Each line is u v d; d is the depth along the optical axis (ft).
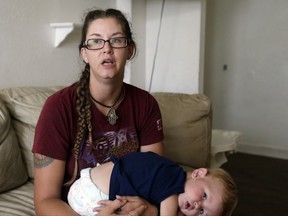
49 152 3.45
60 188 3.57
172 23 8.09
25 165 4.67
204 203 3.40
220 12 11.09
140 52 8.32
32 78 5.82
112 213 3.06
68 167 3.68
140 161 3.40
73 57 6.66
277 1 10.21
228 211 3.57
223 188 3.48
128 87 4.06
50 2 5.98
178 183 3.38
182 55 8.10
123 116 3.92
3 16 5.16
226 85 11.47
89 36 3.55
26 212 3.83
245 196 8.15
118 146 3.87
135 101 4.03
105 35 3.48
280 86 10.62
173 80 8.33
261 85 10.92
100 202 3.23
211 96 11.62
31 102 4.80
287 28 10.19
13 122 4.72
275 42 10.46
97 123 3.73
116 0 7.64
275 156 11.00
